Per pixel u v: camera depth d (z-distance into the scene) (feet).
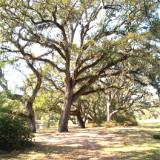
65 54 85.30
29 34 80.94
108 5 83.97
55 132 84.38
